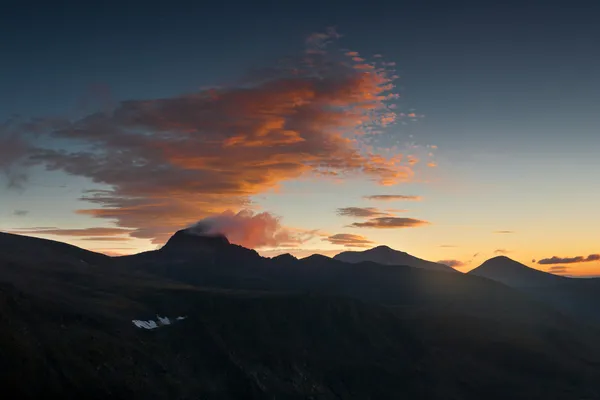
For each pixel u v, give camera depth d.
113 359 158.12
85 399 139.88
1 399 129.88
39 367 142.00
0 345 142.00
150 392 152.38
